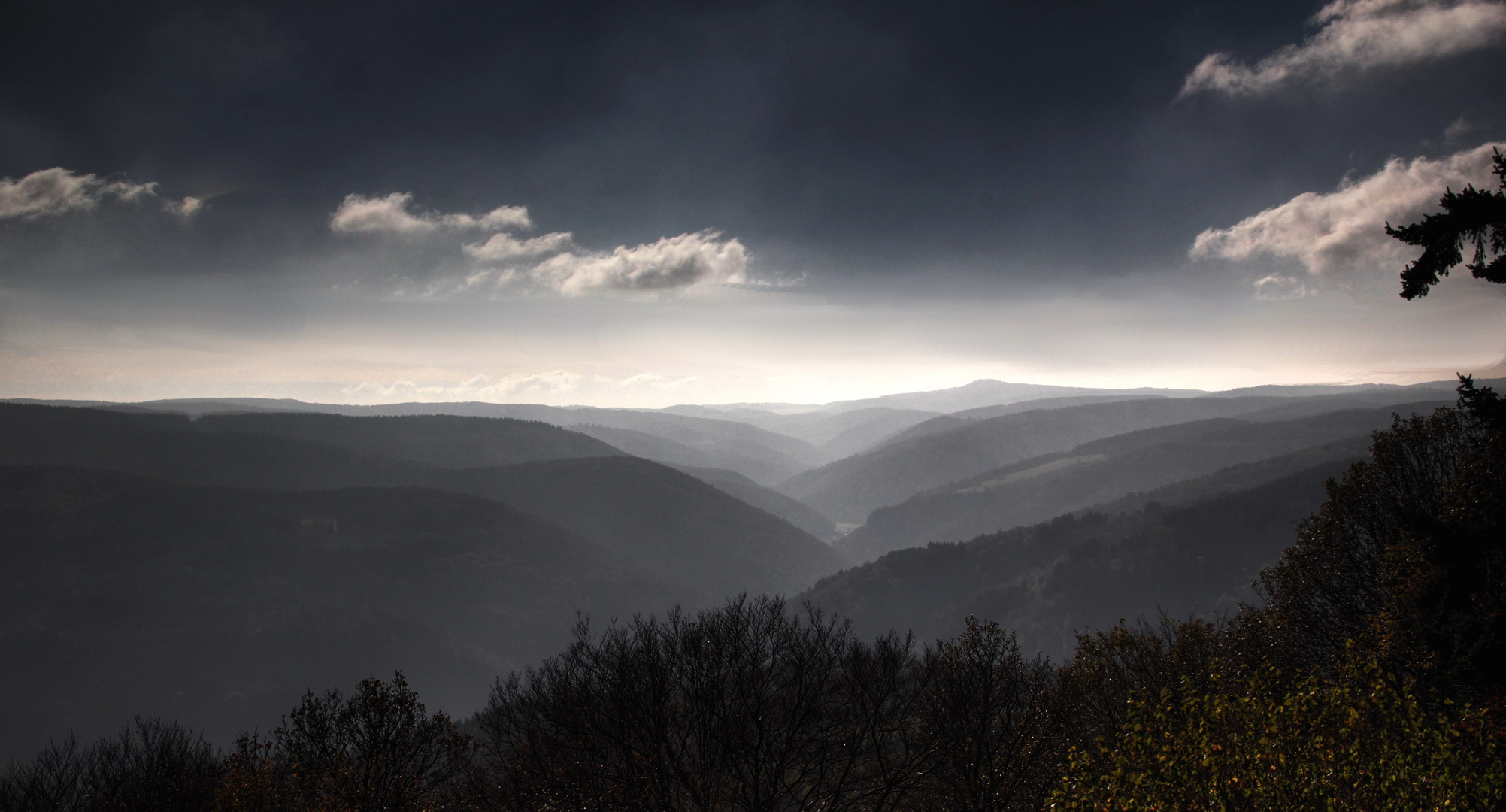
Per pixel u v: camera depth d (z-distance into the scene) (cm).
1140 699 1080
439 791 2280
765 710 2420
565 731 2272
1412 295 1530
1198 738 1030
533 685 2542
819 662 2617
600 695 2342
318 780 2197
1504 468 1730
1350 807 956
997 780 2431
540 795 2108
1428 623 1700
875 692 2555
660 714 2238
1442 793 943
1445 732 980
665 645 2634
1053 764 2447
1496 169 1424
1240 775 994
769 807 2239
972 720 2520
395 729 2236
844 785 2378
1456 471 2362
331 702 2288
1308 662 2592
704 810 2164
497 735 2414
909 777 2414
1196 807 984
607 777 2148
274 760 2244
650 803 2128
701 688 2362
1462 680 1589
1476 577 1628
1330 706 1015
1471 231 1426
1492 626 1545
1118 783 1050
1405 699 1018
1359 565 2605
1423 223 1478
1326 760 985
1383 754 974
